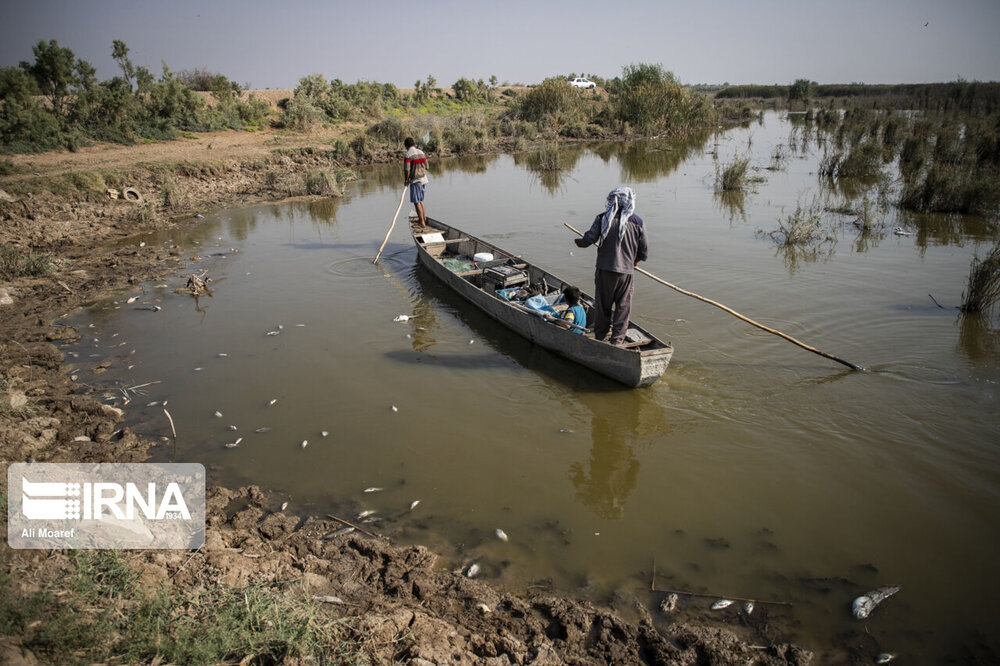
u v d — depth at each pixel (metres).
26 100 22.44
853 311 9.59
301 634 3.81
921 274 11.12
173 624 3.80
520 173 24.55
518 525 5.57
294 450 6.75
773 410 7.15
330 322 10.24
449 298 11.27
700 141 33.97
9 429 6.64
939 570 4.87
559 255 13.17
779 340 8.77
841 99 60.44
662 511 5.71
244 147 26.59
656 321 9.52
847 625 4.42
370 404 7.68
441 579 4.86
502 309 9.58
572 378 8.24
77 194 17.50
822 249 12.96
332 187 20.73
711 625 4.45
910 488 5.79
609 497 5.93
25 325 10.03
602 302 8.01
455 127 34.91
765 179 21.58
